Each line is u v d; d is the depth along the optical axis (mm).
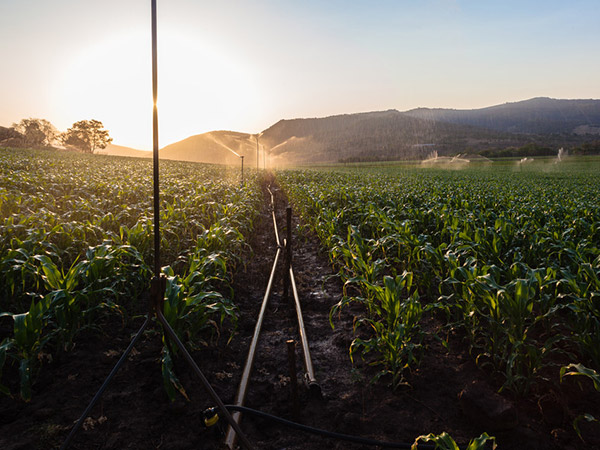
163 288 2561
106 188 13570
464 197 13836
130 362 3865
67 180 15227
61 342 3861
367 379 3830
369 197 12977
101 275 4473
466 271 4234
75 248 6238
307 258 8641
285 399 3480
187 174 30250
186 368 3842
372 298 5074
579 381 3688
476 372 3896
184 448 2814
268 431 3082
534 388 3562
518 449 2898
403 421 3211
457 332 4758
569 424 3139
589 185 26688
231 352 4270
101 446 2777
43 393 3326
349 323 5156
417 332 4012
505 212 10070
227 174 37312
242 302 5820
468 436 3021
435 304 4129
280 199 22391
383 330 3910
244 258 8250
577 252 5320
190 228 8594
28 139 114312
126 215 8562
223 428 2971
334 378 3865
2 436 2797
